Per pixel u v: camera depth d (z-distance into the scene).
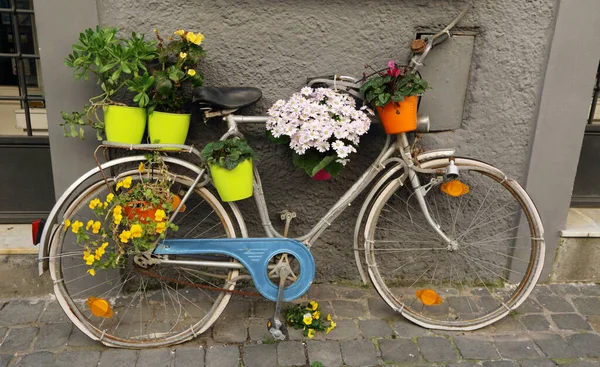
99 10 2.40
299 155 2.38
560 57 2.59
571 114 2.69
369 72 2.59
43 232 2.26
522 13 2.54
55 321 2.55
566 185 2.81
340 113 2.30
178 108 2.41
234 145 2.25
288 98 2.60
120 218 2.20
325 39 2.53
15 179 2.87
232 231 2.45
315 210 2.80
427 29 2.55
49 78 2.45
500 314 2.59
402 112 2.32
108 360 2.31
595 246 2.93
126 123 2.29
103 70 2.16
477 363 2.34
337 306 2.74
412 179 2.48
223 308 2.46
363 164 2.73
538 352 2.42
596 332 2.57
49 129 2.52
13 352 2.33
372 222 2.54
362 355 2.38
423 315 2.63
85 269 2.71
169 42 2.45
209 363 2.30
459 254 2.94
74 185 2.29
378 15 2.51
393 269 2.95
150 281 2.83
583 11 2.53
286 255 2.42
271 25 2.49
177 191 2.69
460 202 2.84
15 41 2.72
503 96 2.66
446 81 2.62
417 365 2.32
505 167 2.78
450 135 2.73
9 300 2.70
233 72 2.54
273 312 2.67
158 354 2.36
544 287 2.96
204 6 2.44
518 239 2.88
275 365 2.30
